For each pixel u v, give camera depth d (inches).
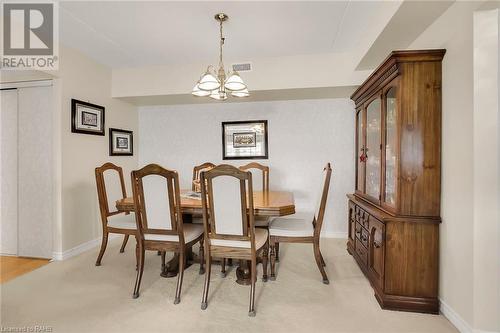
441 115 72.6
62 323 68.3
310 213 146.2
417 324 68.3
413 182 74.2
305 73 123.3
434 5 68.1
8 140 116.1
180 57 125.2
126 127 152.6
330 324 68.3
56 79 108.4
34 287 87.0
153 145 162.7
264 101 150.1
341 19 91.3
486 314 60.8
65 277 94.3
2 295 81.9
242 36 103.9
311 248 126.1
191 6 83.0
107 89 137.0
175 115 159.9
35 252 112.8
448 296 69.9
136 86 138.0
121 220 106.4
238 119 153.1
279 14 88.0
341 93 133.7
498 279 60.1
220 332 65.1
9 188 116.6
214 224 76.9
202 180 75.0
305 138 146.3
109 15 87.9
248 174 70.8
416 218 73.4
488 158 60.4
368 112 103.5
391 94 81.5
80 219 118.8
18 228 114.0
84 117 120.2
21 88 112.3
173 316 71.7
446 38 70.7
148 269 102.1
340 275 96.5
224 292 84.7
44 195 110.9
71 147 113.8
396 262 74.7
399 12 71.4
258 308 75.5
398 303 74.4
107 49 115.5
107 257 114.0
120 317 71.1
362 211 98.0
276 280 92.7
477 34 60.4
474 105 61.0
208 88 82.1
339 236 143.8
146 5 82.3
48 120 109.7
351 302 78.6
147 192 80.0
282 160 148.6
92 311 73.7
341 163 143.4
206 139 157.0
